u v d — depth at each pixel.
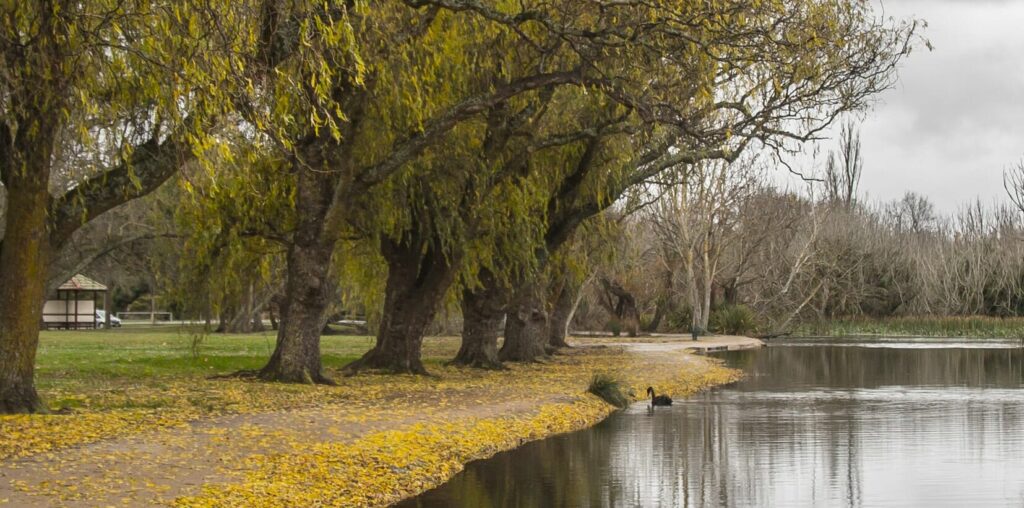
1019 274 88.88
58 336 58.78
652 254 79.06
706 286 75.56
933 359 53.03
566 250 41.50
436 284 32.31
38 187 18.50
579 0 23.28
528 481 17.66
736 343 64.38
